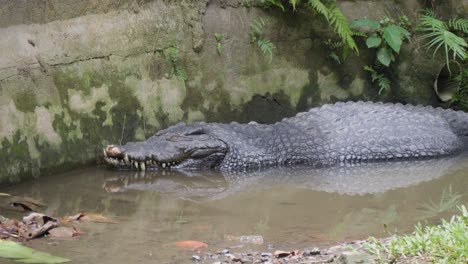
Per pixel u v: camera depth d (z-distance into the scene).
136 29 17.36
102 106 16.53
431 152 18.27
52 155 15.31
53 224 11.01
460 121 19.09
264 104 19.44
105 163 16.59
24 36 15.12
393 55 20.47
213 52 18.62
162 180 15.64
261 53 19.33
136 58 17.28
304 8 19.81
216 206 13.02
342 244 9.86
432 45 20.72
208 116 18.58
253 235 10.84
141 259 9.43
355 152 17.81
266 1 19.34
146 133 17.38
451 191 14.00
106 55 16.70
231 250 9.93
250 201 13.45
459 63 21.08
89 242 10.33
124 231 11.06
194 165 17.02
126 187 14.75
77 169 16.02
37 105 15.05
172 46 17.94
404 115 18.75
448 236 8.64
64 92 15.75
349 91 20.50
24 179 14.62
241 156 17.22
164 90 17.77
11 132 14.34
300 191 14.39
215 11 18.78
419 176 15.77
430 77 20.91
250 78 19.19
